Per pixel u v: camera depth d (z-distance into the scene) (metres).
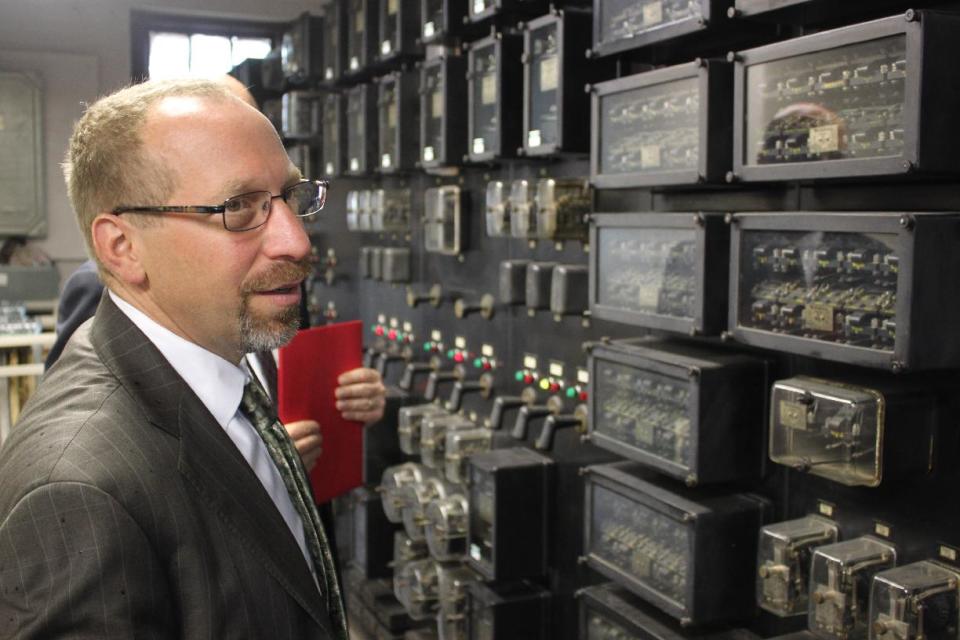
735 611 2.00
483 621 2.80
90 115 1.12
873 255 1.55
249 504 1.08
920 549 1.68
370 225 3.88
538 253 2.82
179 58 5.80
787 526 1.88
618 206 2.47
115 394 1.04
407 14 3.38
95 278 1.83
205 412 1.09
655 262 2.08
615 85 2.14
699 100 1.88
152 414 1.04
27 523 0.91
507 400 2.82
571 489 2.67
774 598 1.86
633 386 2.17
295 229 1.12
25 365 3.54
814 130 1.64
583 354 2.59
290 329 1.15
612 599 2.28
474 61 2.84
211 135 1.07
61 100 5.56
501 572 2.69
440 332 3.50
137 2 5.54
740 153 1.79
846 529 1.83
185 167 1.06
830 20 1.80
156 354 1.09
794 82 1.69
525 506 2.71
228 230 1.07
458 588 3.00
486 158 2.77
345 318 4.52
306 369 1.83
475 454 2.85
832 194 1.82
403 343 3.85
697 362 1.96
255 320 1.12
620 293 2.21
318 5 5.74
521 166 2.89
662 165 2.04
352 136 3.92
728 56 1.79
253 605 1.04
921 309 1.46
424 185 3.59
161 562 0.99
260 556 1.06
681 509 1.98
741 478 1.98
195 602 1.00
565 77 2.39
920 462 1.65
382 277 3.81
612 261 2.23
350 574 4.00
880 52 1.51
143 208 1.06
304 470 1.33
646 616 2.17
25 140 5.49
